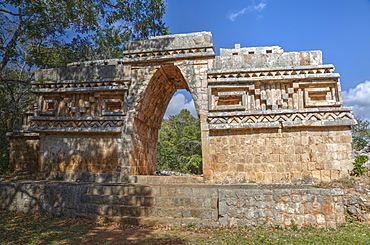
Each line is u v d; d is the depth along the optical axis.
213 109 10.04
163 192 8.04
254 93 10.06
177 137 31.70
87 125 11.00
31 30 10.45
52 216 8.16
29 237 6.11
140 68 11.07
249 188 7.69
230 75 10.19
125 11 12.34
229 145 9.86
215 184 9.48
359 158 9.02
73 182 10.23
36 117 11.32
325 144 9.33
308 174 9.25
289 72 9.88
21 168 12.95
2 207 8.77
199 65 10.48
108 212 7.69
